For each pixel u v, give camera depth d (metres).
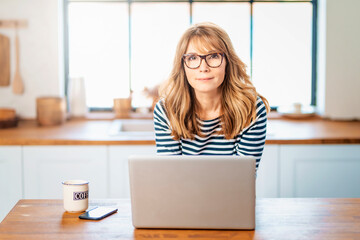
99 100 3.79
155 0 3.68
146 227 1.50
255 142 1.88
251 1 3.68
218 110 1.90
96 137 2.91
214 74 1.76
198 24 1.84
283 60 3.76
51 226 1.52
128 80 3.76
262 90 3.78
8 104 3.60
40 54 3.57
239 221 1.48
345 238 1.42
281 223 1.56
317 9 3.71
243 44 3.72
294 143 2.84
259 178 2.87
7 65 3.55
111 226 1.53
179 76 1.86
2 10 3.52
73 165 2.86
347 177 2.88
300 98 3.80
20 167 2.86
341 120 3.61
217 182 1.46
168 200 1.47
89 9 3.69
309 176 2.88
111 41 3.72
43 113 3.35
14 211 1.67
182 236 1.44
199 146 1.91
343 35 3.56
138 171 1.47
